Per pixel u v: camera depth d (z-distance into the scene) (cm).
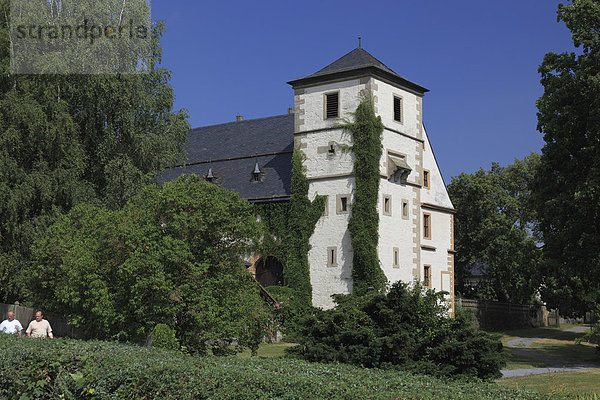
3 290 3488
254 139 5031
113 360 1264
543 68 3425
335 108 4178
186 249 2205
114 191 3547
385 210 4091
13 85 3428
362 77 4094
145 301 2228
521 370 2800
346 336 1661
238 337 2303
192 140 5391
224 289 2275
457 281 6706
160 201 2277
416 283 1747
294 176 4247
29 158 3422
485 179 6556
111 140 3653
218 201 2292
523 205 6284
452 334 1592
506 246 6047
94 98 3603
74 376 1287
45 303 2955
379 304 1694
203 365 1192
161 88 4019
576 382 2236
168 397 1125
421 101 4466
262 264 4384
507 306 5869
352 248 3994
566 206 3181
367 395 962
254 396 1030
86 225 2802
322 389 991
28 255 3234
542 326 6412
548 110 3312
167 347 2041
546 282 3538
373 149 4019
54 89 3469
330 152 4159
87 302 2420
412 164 4338
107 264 2375
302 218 4178
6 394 1400
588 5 3241
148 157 3791
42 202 3325
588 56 3234
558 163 3303
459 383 1148
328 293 4047
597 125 3102
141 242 2225
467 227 6662
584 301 3497
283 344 3703
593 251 3139
